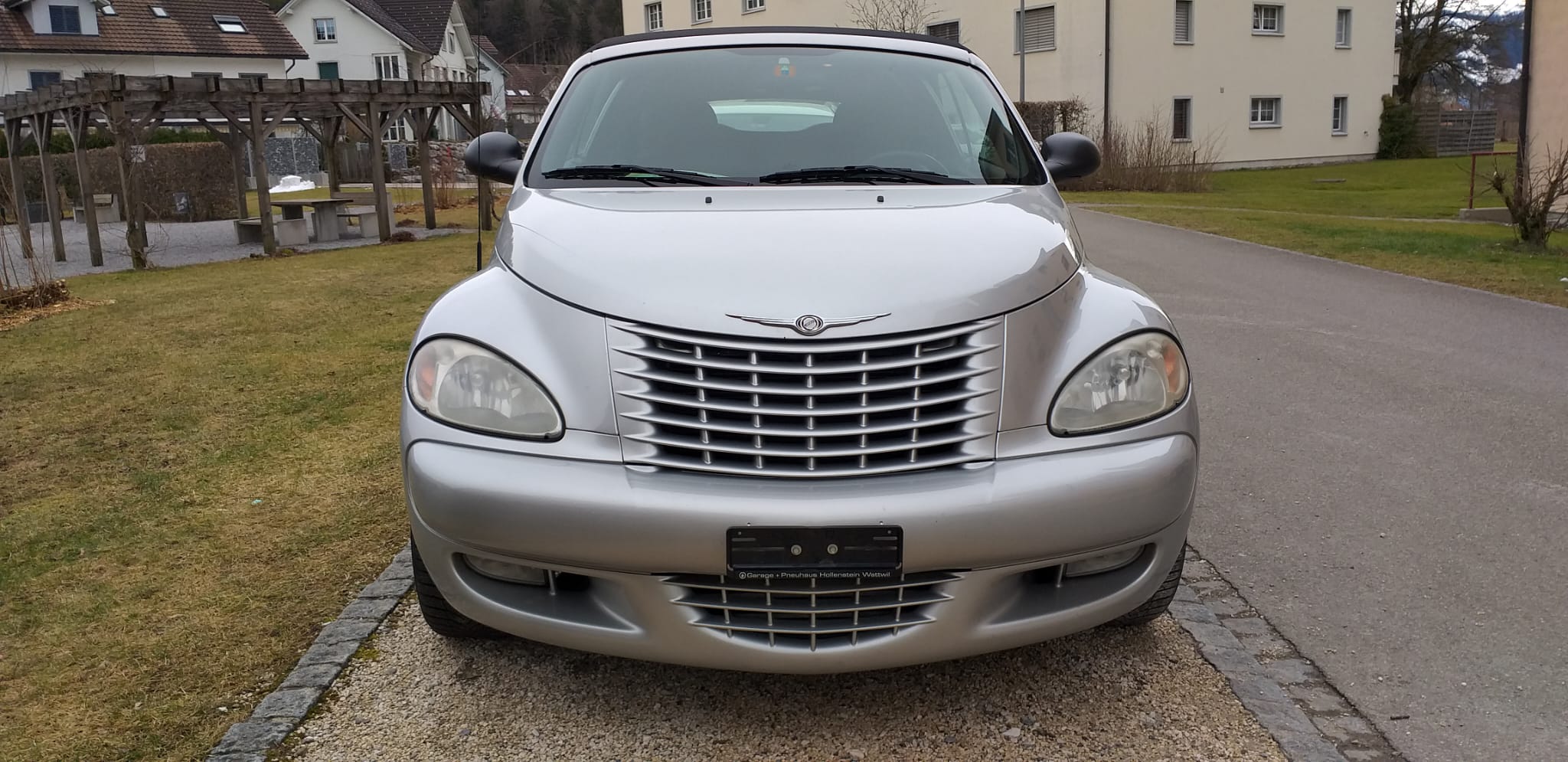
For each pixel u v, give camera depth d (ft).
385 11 183.62
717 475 7.68
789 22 115.03
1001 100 12.65
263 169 45.91
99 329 27.76
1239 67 107.76
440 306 8.73
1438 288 31.17
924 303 7.95
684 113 11.71
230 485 14.83
